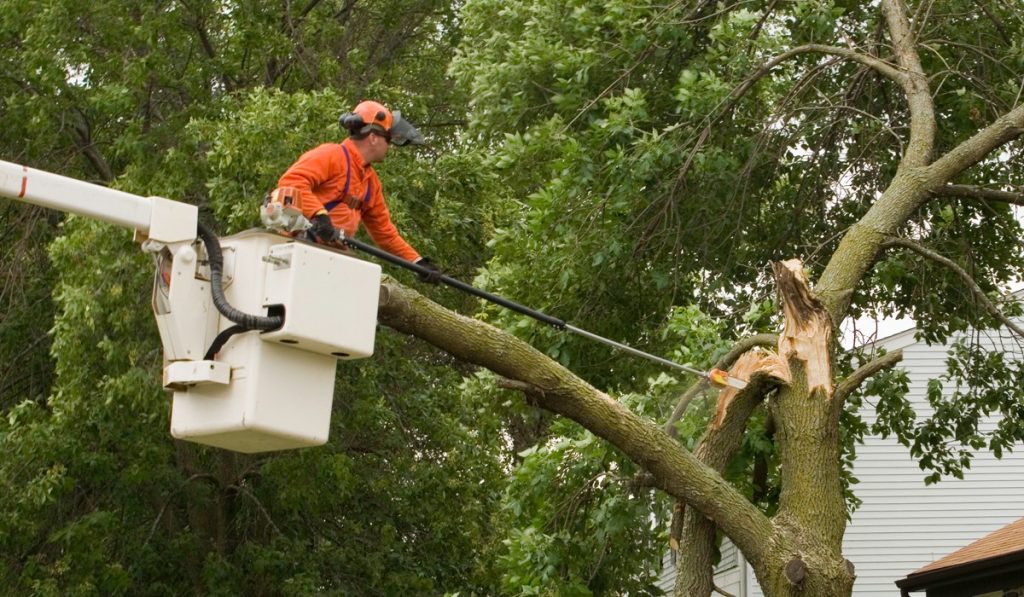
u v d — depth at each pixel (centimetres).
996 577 2402
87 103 2661
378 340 2584
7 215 2839
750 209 1958
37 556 2447
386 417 2588
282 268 792
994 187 1930
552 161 1800
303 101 2294
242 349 796
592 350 1933
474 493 2681
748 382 1252
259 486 2833
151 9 2622
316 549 2795
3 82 2769
